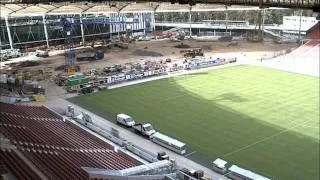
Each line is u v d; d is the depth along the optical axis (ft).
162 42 501.15
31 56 431.43
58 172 139.23
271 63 366.02
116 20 551.18
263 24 517.14
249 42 483.92
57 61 398.42
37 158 147.64
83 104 255.29
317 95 261.85
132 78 315.37
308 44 422.82
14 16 466.70
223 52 428.97
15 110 229.66
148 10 531.50
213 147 184.85
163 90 283.38
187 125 213.05
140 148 179.52
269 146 184.03
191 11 539.29
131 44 492.13
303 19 487.20
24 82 302.25
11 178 122.93
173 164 157.38
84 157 162.50
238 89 280.92
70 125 213.25
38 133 189.57
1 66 381.19
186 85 295.28
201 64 356.18
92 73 338.54
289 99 254.47
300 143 186.09
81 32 516.32
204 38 528.22
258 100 253.65
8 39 469.57
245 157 173.99
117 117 216.54
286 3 160.35
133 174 145.69
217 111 233.96
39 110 238.89
